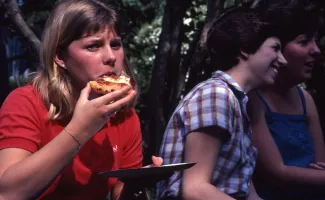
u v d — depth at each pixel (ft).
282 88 11.32
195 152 8.56
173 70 16.62
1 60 18.02
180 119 8.99
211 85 8.96
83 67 7.09
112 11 7.20
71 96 7.26
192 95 9.07
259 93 11.04
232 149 8.87
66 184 7.32
